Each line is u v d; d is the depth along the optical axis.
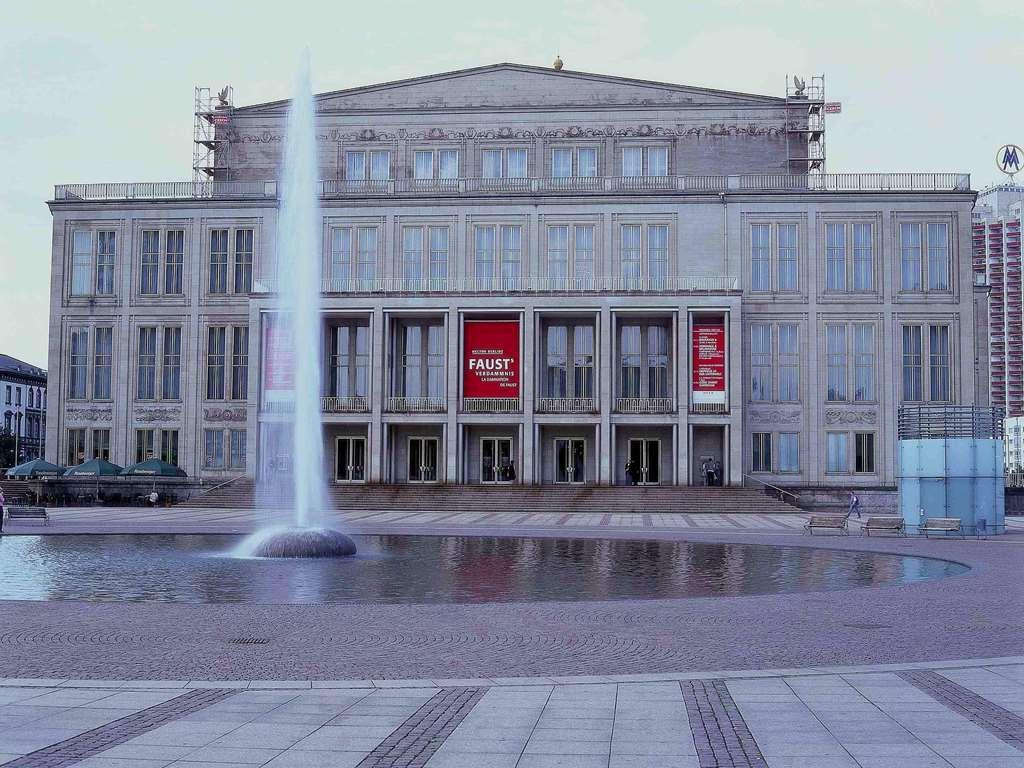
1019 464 186.88
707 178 78.88
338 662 15.11
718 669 14.72
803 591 24.86
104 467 73.19
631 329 77.88
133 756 10.02
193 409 80.44
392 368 77.06
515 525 51.41
